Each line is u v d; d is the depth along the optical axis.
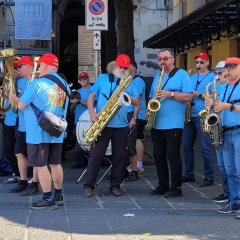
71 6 20.47
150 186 7.98
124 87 6.96
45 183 6.33
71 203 6.73
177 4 19.83
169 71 7.08
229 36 13.06
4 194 7.25
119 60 7.08
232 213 6.27
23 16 15.74
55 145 6.38
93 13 8.66
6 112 7.84
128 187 7.88
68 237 5.22
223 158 6.30
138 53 20.95
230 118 6.09
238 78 6.13
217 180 8.52
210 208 6.57
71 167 9.50
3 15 17.80
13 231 5.39
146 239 5.20
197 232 5.46
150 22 20.98
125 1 11.03
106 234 5.34
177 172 7.15
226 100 6.15
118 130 7.18
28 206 6.53
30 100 6.09
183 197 7.21
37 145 6.20
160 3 20.91
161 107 7.02
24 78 7.62
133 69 8.39
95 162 7.16
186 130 8.24
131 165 8.41
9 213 6.13
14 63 7.74
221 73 6.68
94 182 7.22
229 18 11.81
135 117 8.16
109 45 14.19
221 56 14.48
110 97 7.04
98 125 7.02
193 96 7.81
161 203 6.82
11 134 7.89
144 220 5.91
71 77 23.59
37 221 5.79
